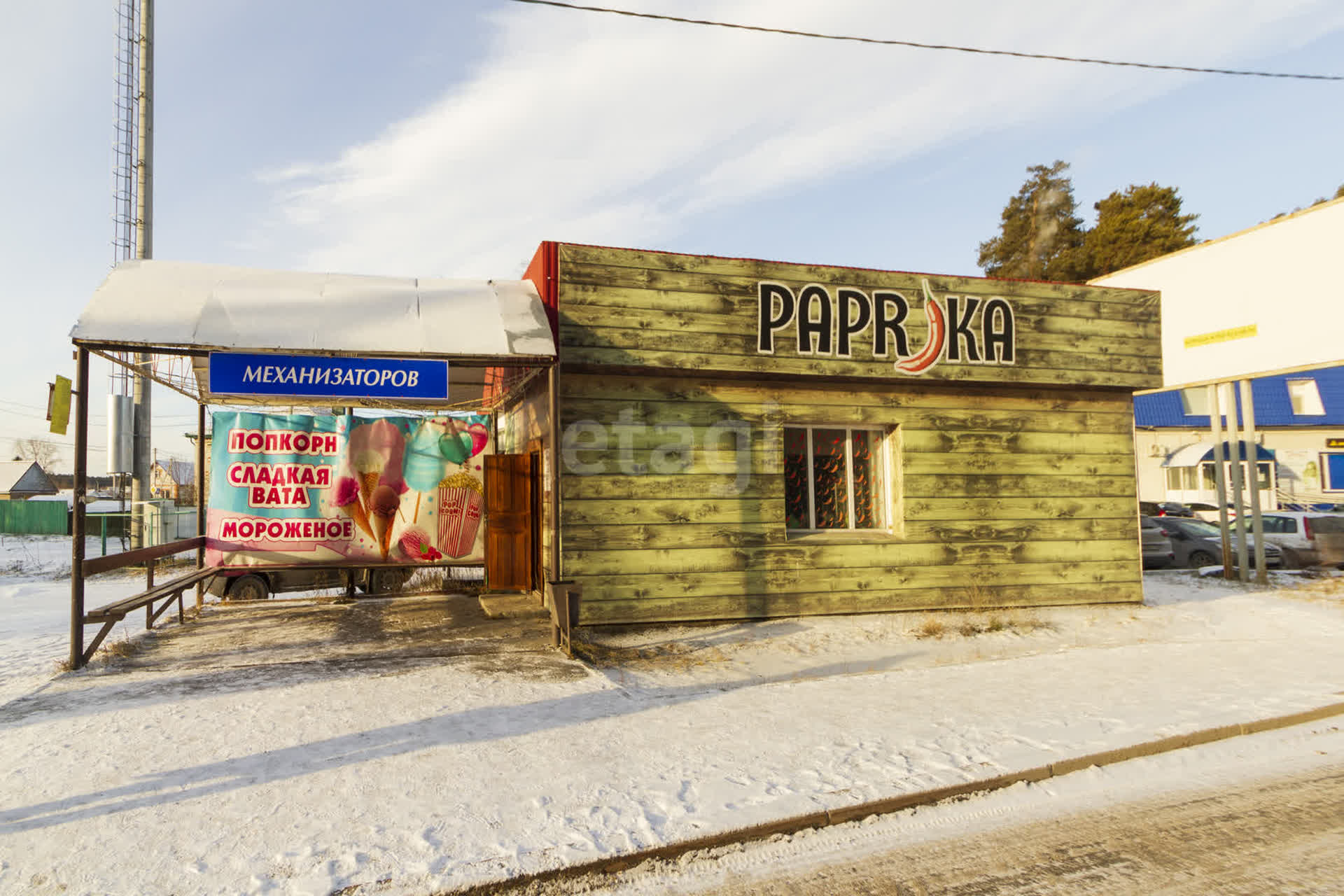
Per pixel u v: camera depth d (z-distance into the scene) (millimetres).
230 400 10875
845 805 4523
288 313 8055
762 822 4289
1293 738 6012
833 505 11016
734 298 10086
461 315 8648
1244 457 27219
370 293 8648
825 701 6648
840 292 10555
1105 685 7223
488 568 11156
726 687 7277
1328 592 12992
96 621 7590
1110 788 5082
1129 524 11844
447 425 11891
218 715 6023
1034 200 49938
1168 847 4223
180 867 3740
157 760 5082
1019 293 11359
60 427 7770
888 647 9023
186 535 21484
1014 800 4852
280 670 7449
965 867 3996
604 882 3807
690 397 10070
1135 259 44406
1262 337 13852
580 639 9008
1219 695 6855
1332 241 12727
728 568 10047
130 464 17234
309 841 4020
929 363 10898
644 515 9781
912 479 10930
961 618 10445
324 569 11789
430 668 7535
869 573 10625
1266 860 4059
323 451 11445
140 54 18156
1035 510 11422
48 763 5008
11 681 7176
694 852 4082
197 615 10438
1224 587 13695
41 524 33094
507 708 6301
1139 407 29844
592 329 9484
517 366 9234
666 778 4895
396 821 4250
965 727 5930
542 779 4852
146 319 7512
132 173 19047
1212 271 14828
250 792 4609
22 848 3918
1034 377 11344
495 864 3811
